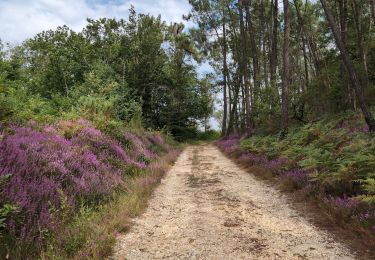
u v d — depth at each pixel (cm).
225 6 3841
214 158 1997
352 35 2948
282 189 932
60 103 2341
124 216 651
